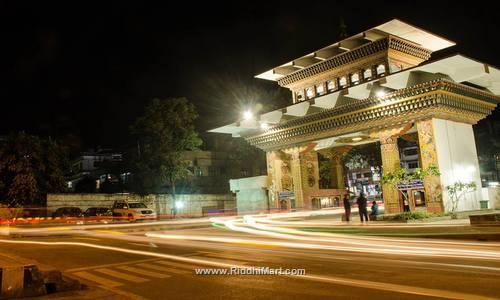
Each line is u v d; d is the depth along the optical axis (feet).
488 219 54.85
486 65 82.02
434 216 74.64
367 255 40.22
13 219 130.52
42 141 150.41
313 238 58.39
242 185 141.38
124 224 110.32
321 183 147.64
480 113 96.94
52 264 44.06
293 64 118.83
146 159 150.20
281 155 128.57
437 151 84.48
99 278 34.99
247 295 26.30
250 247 50.72
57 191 147.13
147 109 150.30
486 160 208.85
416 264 34.06
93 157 241.55
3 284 25.25
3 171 139.13
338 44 107.45
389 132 94.58
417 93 85.56
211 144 204.13
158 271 36.94
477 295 23.53
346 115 101.35
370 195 236.43
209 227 91.35
